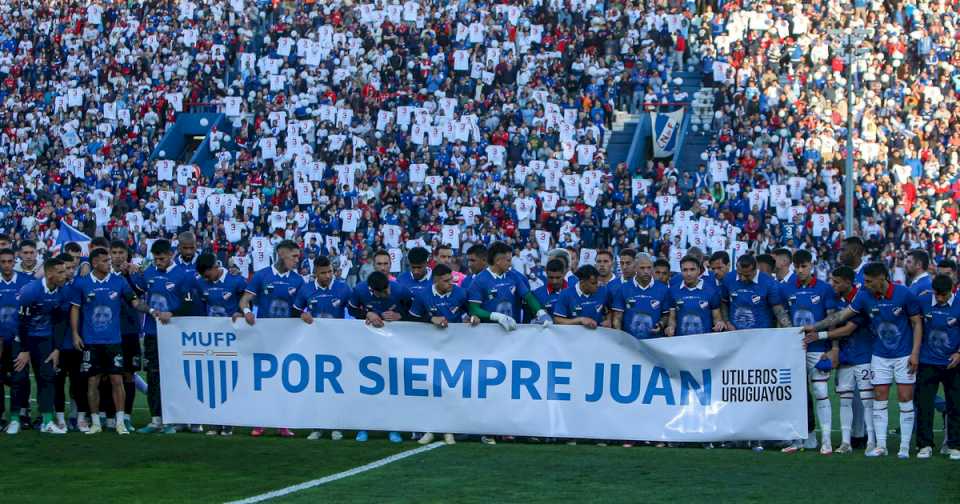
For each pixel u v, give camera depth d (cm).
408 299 1498
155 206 3631
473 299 1470
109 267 1523
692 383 1407
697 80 4072
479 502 1095
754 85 3909
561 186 3572
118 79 4206
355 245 3359
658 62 4047
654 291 1452
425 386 1457
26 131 4094
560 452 1370
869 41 4091
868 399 1396
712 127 3841
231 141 4016
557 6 4247
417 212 3509
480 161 3666
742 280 1437
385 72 4072
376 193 3603
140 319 1636
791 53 4084
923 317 1354
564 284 1551
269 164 3800
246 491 1148
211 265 1534
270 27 4466
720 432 1397
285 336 1491
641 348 1416
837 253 3234
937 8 4294
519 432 1435
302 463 1301
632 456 1343
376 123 3922
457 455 1349
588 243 3384
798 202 3462
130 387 1576
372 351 1469
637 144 3766
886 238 3384
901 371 1362
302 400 1484
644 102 3919
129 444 1428
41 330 1524
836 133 3728
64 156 3988
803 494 1132
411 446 1417
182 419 1518
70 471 1256
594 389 1427
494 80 4022
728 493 1134
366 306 1498
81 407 1554
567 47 4106
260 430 1515
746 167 3559
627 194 3534
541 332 1436
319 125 3856
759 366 1394
